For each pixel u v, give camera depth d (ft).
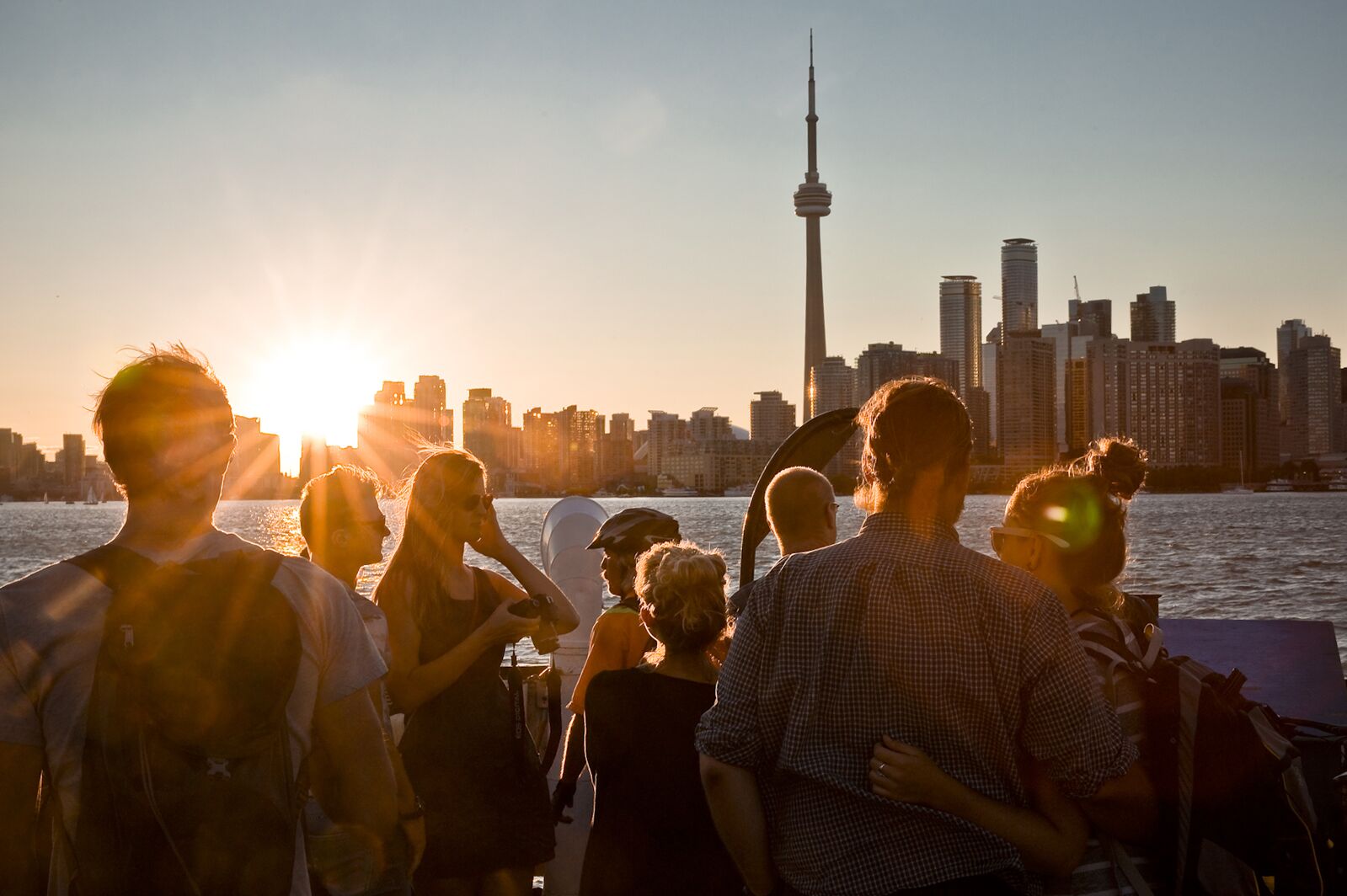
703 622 11.66
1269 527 304.91
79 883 6.14
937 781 7.49
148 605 6.31
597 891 11.57
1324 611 110.11
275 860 6.40
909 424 8.15
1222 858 8.75
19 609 6.22
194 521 6.88
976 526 249.75
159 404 6.63
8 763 6.14
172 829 6.12
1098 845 8.68
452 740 12.51
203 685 6.25
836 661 7.85
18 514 650.43
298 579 7.00
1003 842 7.63
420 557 12.71
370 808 7.37
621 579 14.83
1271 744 9.02
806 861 7.83
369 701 7.30
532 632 12.78
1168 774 8.67
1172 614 110.63
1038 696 7.67
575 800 17.46
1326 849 10.78
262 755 6.44
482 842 12.34
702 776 8.41
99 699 6.17
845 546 8.25
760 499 17.07
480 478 13.00
